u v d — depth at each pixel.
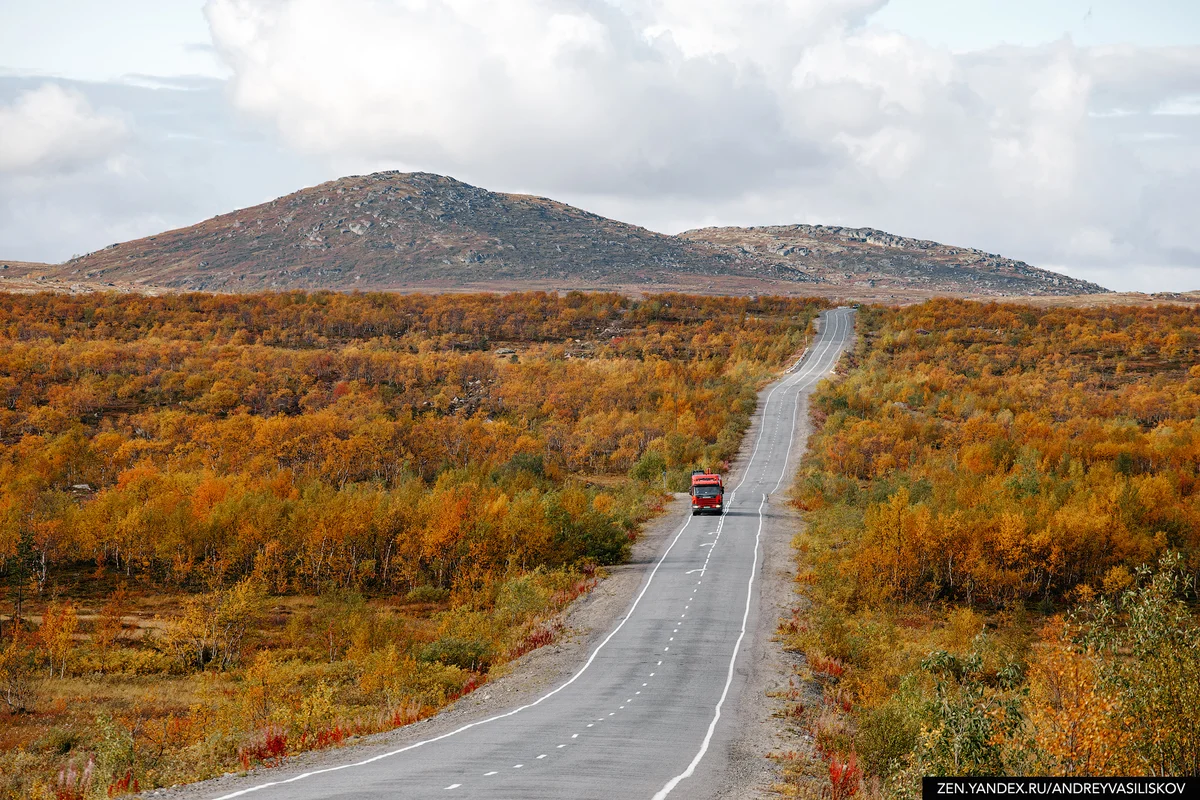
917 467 120.06
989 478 108.00
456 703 38.62
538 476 125.81
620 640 49.88
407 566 91.81
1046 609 81.31
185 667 74.00
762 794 24.27
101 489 125.62
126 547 99.69
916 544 77.88
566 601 62.62
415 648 63.12
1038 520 86.06
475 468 128.25
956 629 64.12
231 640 77.38
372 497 103.44
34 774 46.84
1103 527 84.81
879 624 56.25
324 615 79.94
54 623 75.00
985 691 24.73
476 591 82.44
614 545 76.88
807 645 48.03
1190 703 21.02
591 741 29.86
